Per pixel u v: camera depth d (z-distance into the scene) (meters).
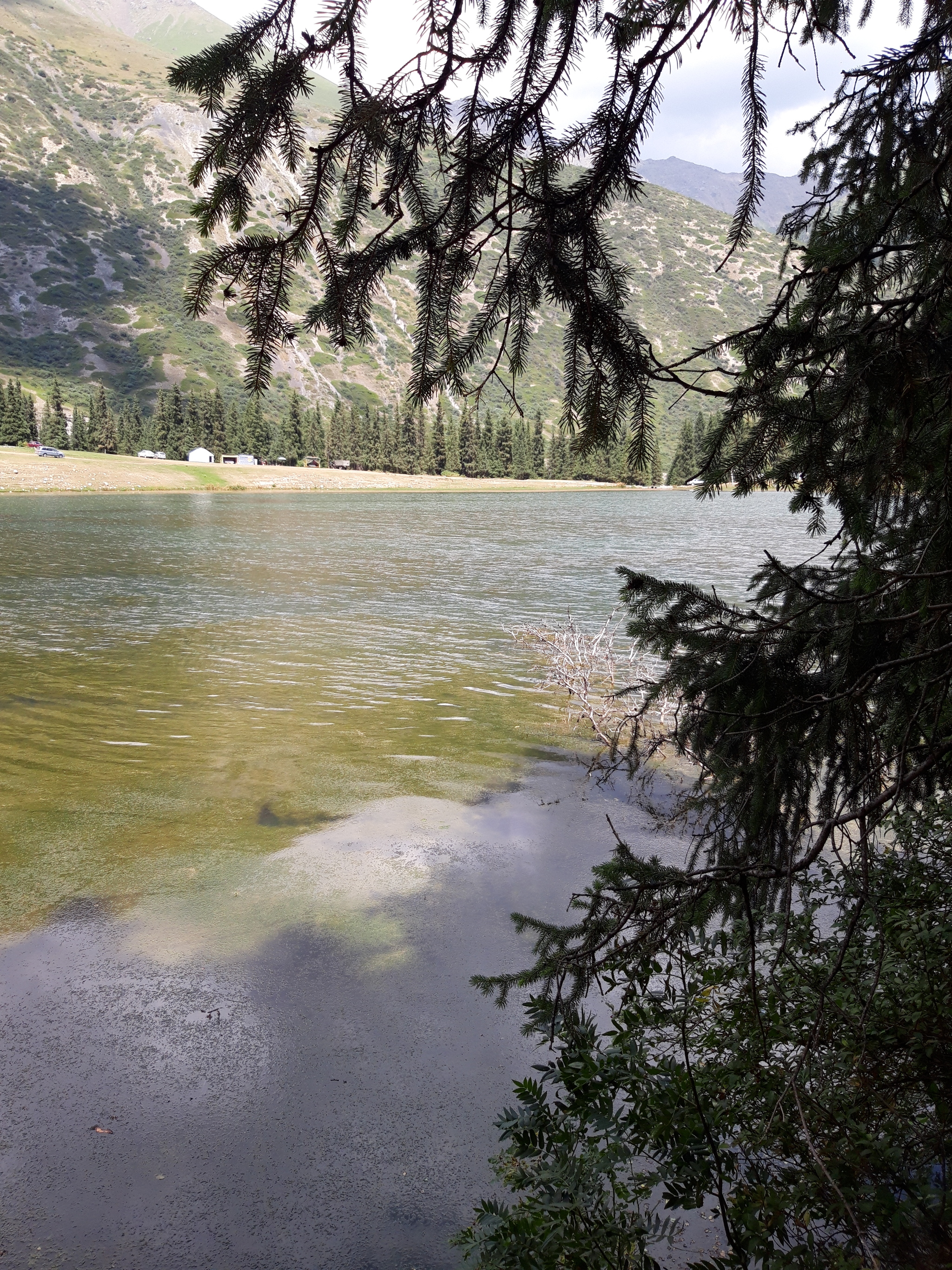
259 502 68.94
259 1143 4.52
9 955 6.30
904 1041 2.57
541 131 1.82
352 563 31.33
